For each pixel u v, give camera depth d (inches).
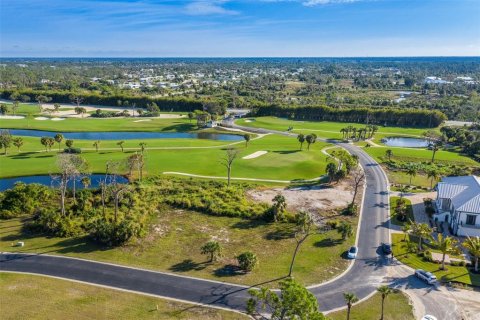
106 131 7199.8
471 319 2005.4
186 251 2625.5
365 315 1995.6
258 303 2048.5
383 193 3944.4
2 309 1927.9
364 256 2628.0
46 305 1977.1
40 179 4121.6
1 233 2822.3
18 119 7854.3
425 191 4050.2
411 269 2482.8
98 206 3321.9
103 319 1891.0
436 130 7716.5
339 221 3191.4
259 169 4621.1
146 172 4377.5
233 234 2918.3
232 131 7337.6
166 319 1910.7
